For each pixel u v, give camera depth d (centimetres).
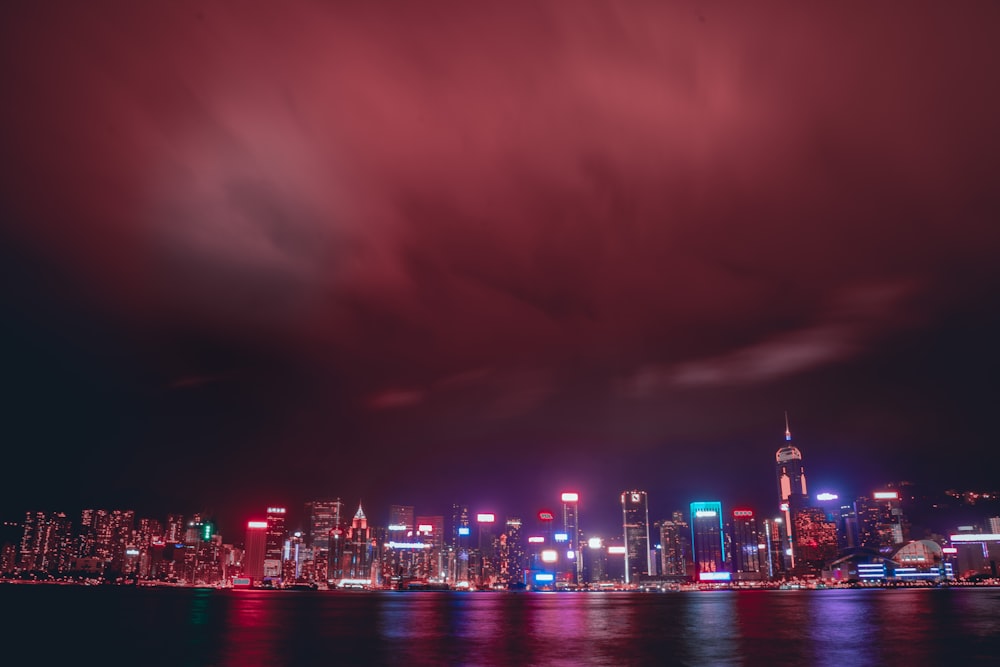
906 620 14862
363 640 10994
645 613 19088
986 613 17162
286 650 9569
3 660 8588
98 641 11012
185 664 8156
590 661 8194
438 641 10762
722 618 16412
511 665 7869
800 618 16000
